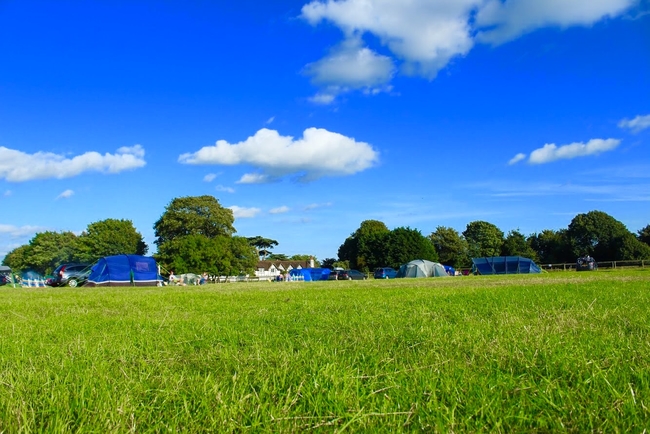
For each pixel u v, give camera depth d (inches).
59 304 490.3
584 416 112.5
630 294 452.8
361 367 165.5
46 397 133.0
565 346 185.5
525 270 1923.0
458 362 166.7
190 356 195.2
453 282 972.6
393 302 436.5
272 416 115.0
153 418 120.9
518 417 111.0
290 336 244.7
